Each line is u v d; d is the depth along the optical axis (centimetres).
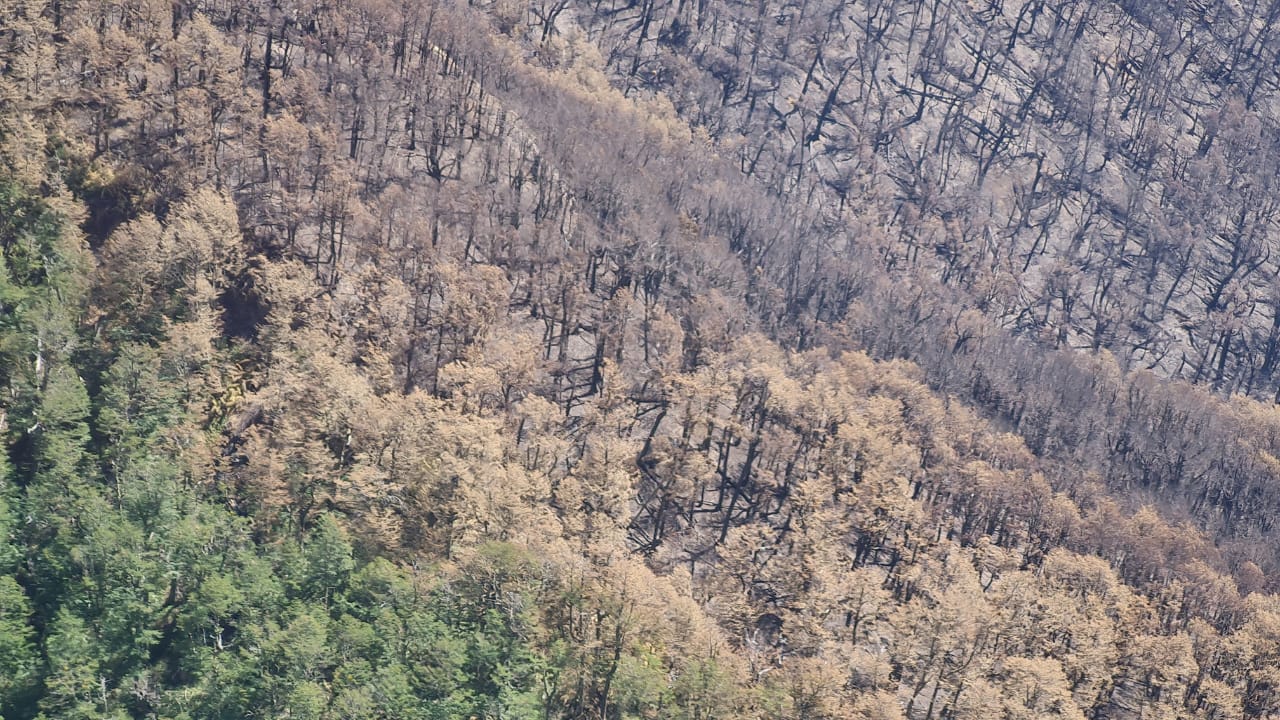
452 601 10856
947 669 12256
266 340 14075
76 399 11594
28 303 12381
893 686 12212
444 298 16200
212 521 11281
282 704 9856
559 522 12275
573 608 11006
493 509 11975
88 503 10719
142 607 10331
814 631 12231
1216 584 16075
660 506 15062
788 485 16125
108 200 15562
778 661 12262
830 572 13025
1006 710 11738
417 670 10044
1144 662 13338
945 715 12188
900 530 15400
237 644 10538
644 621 10800
